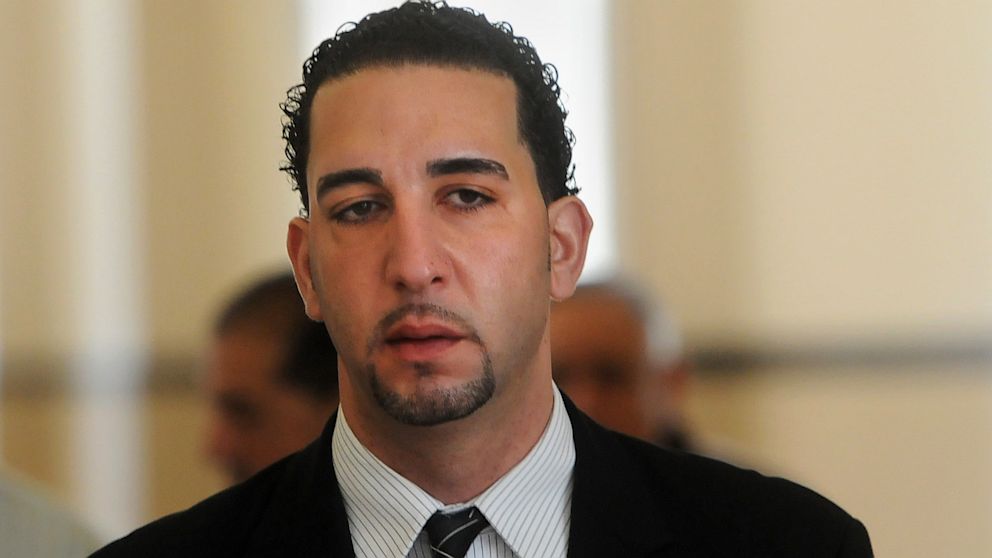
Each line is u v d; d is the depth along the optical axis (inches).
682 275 595.2
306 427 262.4
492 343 154.1
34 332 597.9
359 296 154.3
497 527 161.2
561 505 168.2
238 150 595.8
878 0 594.9
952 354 590.6
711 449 324.5
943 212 593.6
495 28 164.9
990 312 590.6
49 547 251.3
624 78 593.0
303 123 166.4
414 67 158.1
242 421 263.1
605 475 169.9
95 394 597.3
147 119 598.9
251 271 595.2
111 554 171.3
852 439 591.2
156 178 598.9
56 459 594.9
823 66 595.8
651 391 281.6
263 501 174.2
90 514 592.7
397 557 161.5
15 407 597.3
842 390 592.7
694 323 594.2
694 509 171.5
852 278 595.8
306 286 169.6
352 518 166.1
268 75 593.6
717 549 167.2
